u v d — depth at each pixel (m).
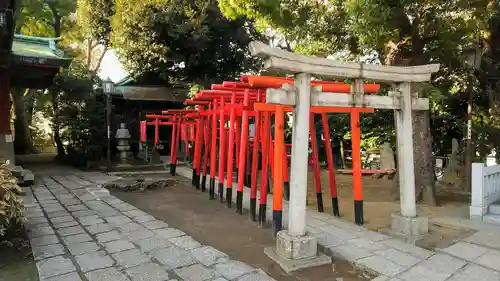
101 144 14.33
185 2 13.51
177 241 4.64
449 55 7.78
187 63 14.87
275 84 4.45
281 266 3.87
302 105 4.07
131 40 13.39
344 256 4.19
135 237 4.79
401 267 3.86
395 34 7.20
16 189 4.76
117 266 3.78
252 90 5.99
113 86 13.18
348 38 8.13
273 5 7.31
